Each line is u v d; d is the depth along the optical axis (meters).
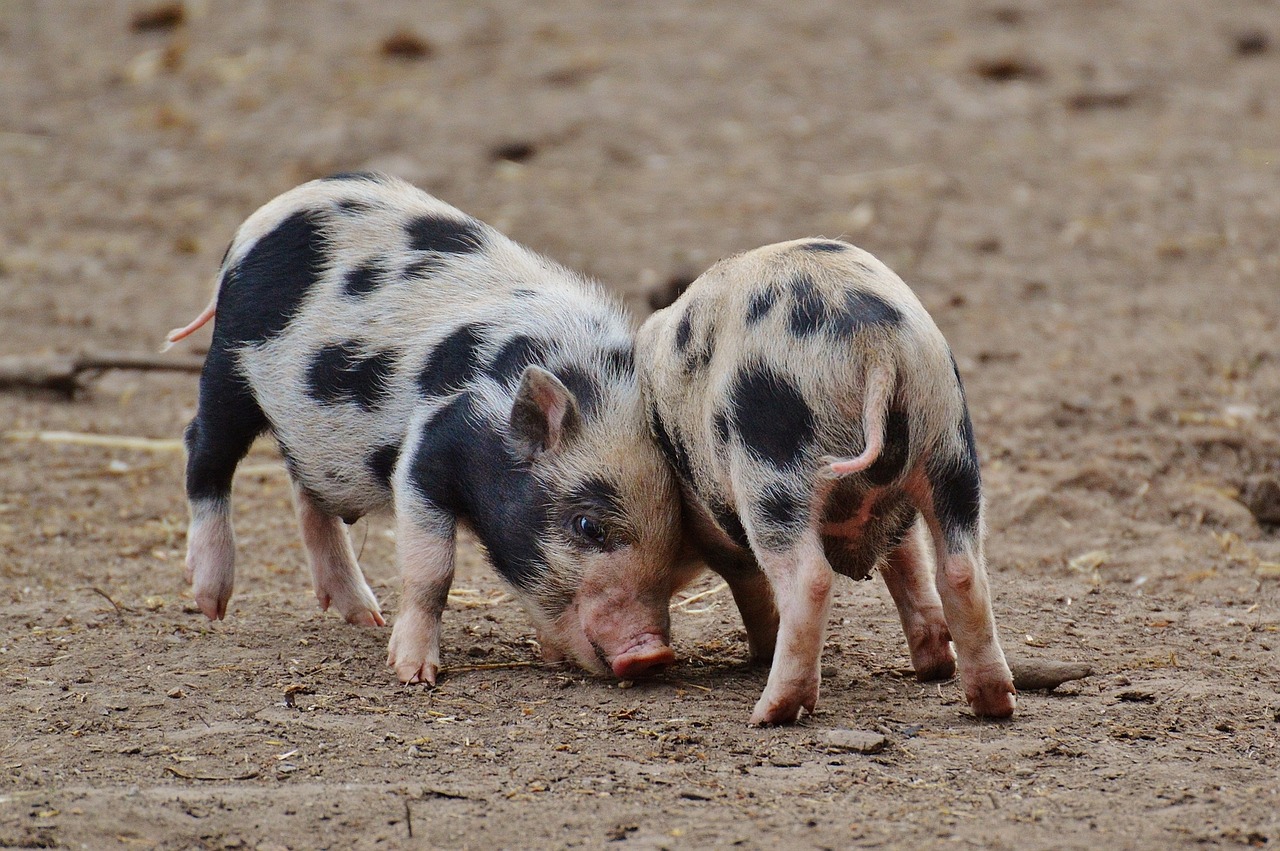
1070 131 43.19
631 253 34.47
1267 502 22.28
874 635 17.84
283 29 52.94
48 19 55.94
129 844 12.15
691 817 12.52
